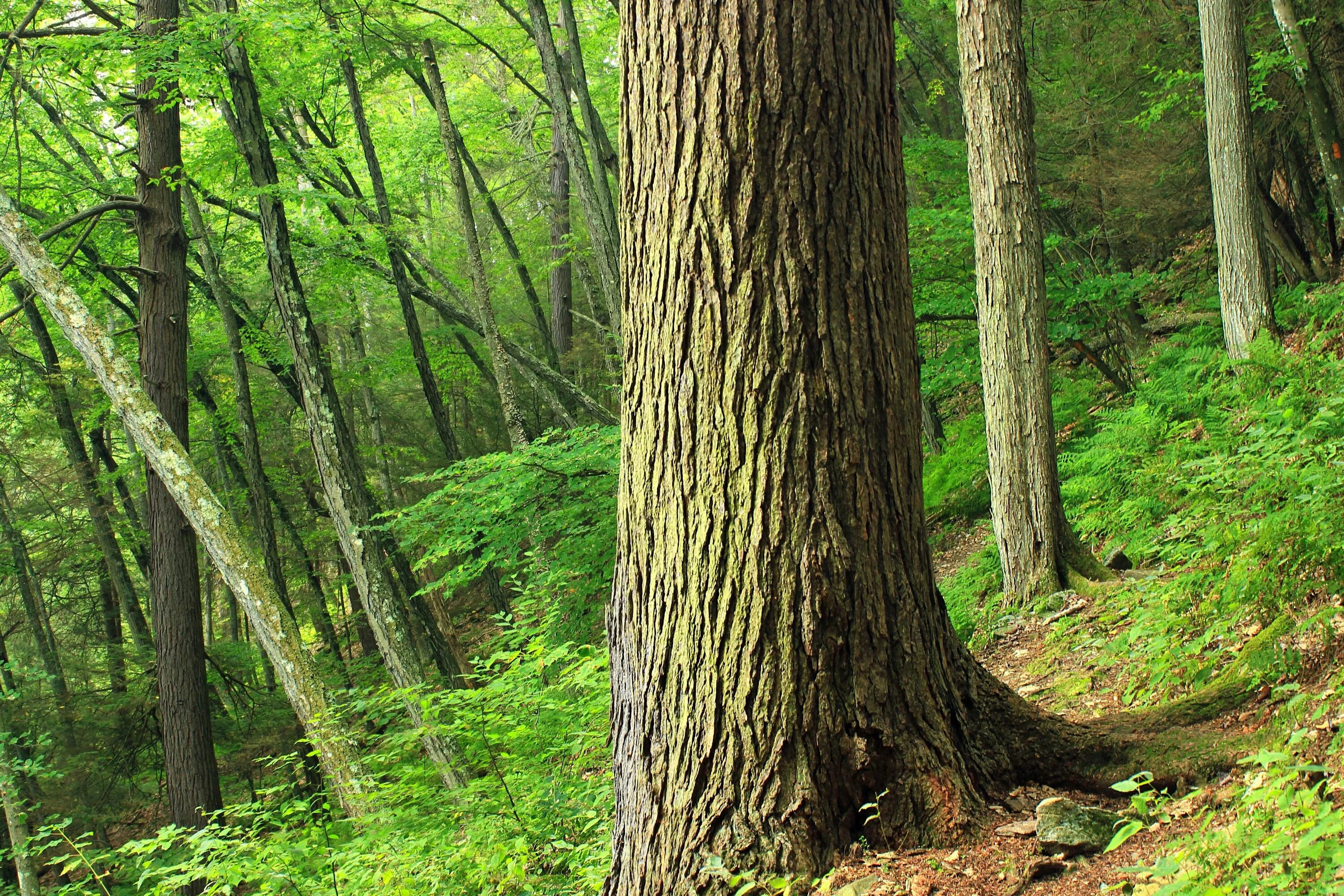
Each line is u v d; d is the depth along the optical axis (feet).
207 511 25.03
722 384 8.48
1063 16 48.75
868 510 8.55
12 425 59.57
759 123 8.21
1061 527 23.40
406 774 18.15
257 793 18.56
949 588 29.58
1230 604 11.59
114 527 59.26
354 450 36.88
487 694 16.90
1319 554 10.86
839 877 8.13
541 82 68.23
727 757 8.58
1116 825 8.54
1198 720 10.12
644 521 9.16
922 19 58.65
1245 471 15.55
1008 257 23.49
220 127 46.14
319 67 50.16
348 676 55.72
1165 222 50.60
